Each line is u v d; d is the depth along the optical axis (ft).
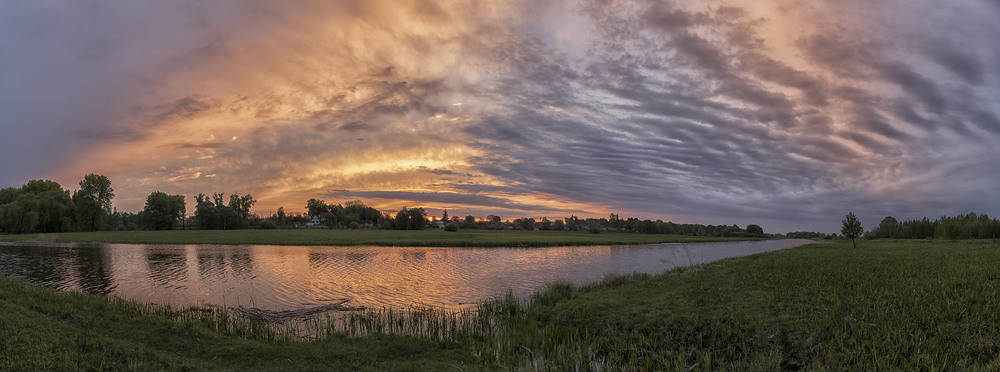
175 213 506.07
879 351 37.81
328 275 114.62
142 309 59.57
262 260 152.97
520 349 47.32
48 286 94.89
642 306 58.90
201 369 37.09
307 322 61.16
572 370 40.65
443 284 99.81
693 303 57.77
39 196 375.25
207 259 155.63
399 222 516.32
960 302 46.98
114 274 115.03
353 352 44.04
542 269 130.93
